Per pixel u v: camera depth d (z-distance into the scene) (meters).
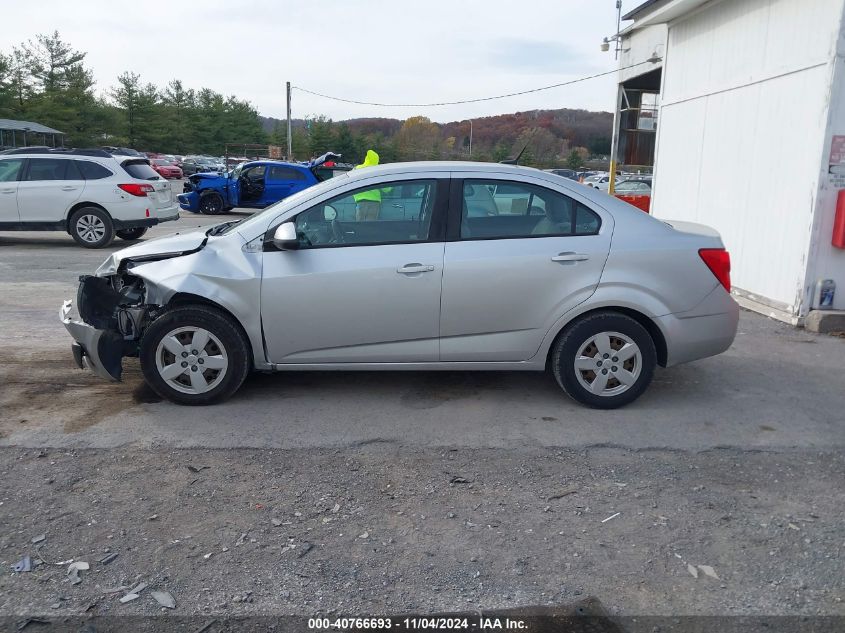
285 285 4.89
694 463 4.35
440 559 3.31
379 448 4.50
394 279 4.90
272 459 4.32
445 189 4.99
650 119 18.66
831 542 3.49
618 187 20.11
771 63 8.23
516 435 4.73
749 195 8.69
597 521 3.66
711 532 3.57
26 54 64.12
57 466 4.18
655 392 5.61
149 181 13.82
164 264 5.04
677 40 10.72
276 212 5.04
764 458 4.43
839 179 7.36
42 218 13.20
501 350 5.05
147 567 3.22
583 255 4.95
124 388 5.52
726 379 5.96
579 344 5.04
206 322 4.96
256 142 90.06
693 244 5.09
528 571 3.23
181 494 3.88
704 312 5.12
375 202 4.99
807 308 7.65
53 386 5.55
